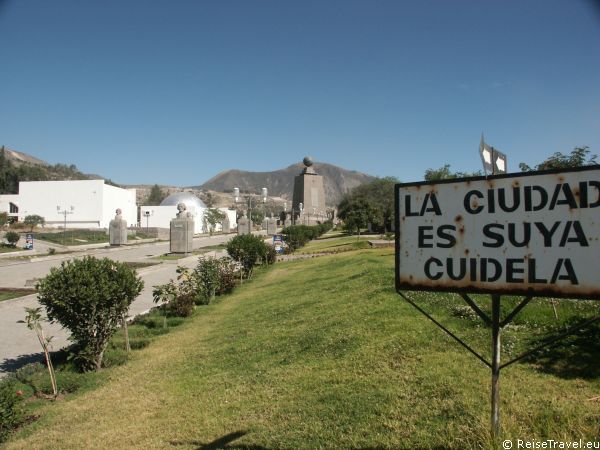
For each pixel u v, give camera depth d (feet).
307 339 26.16
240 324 35.55
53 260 105.81
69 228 226.58
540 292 9.29
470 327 22.68
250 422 16.98
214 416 18.11
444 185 10.39
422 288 10.61
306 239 147.13
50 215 230.89
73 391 24.07
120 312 28.45
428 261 10.55
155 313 43.88
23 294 57.82
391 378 18.26
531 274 9.39
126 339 31.07
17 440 18.25
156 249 141.90
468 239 10.08
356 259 64.28
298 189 242.58
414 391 16.70
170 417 18.78
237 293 54.95
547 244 9.24
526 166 36.99
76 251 129.39
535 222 9.36
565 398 14.69
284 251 110.52
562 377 16.29
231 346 28.60
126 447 16.48
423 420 14.61
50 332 39.19
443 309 26.58
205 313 43.55
